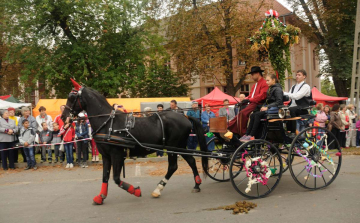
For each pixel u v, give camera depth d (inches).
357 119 520.7
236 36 796.0
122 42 887.7
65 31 845.8
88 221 184.4
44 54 821.2
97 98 229.3
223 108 422.0
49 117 448.5
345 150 456.8
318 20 831.1
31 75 837.8
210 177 276.1
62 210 208.2
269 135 245.1
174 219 181.9
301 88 251.1
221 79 862.5
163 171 338.3
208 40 829.8
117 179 220.5
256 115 229.5
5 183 308.8
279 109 224.7
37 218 192.5
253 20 795.4
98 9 786.8
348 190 231.6
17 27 796.0
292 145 229.5
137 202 222.8
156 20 887.1
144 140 225.8
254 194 230.7
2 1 783.7
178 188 260.4
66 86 876.0
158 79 1100.5
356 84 546.0
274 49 305.1
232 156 214.7
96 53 823.1
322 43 874.1
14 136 388.8
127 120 226.4
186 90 1083.9
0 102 623.8
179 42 855.1
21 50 844.0
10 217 196.1
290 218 175.3
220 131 234.5
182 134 236.1
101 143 220.1
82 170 365.7
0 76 1051.9
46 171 366.3
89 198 238.2
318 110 480.7
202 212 192.9
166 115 236.5
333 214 178.9
